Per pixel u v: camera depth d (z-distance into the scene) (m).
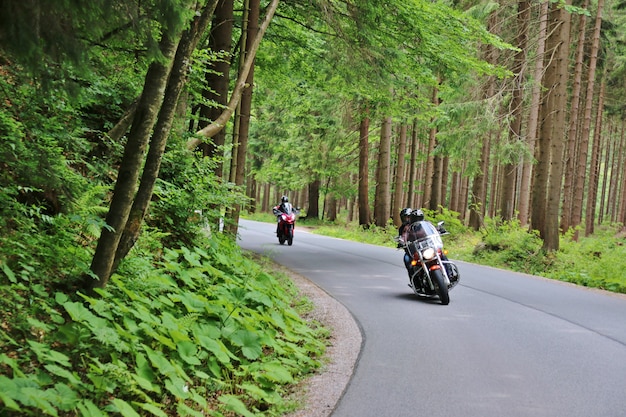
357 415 4.62
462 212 36.00
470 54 16.78
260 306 7.17
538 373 5.88
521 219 23.77
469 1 21.53
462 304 9.98
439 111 21.31
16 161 5.28
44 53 3.97
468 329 7.96
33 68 4.05
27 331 4.44
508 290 11.96
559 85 18.14
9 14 3.59
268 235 24.44
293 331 7.16
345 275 13.31
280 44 17.31
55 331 4.68
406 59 15.77
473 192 27.12
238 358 5.57
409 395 5.12
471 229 26.05
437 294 10.09
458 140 21.39
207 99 12.16
